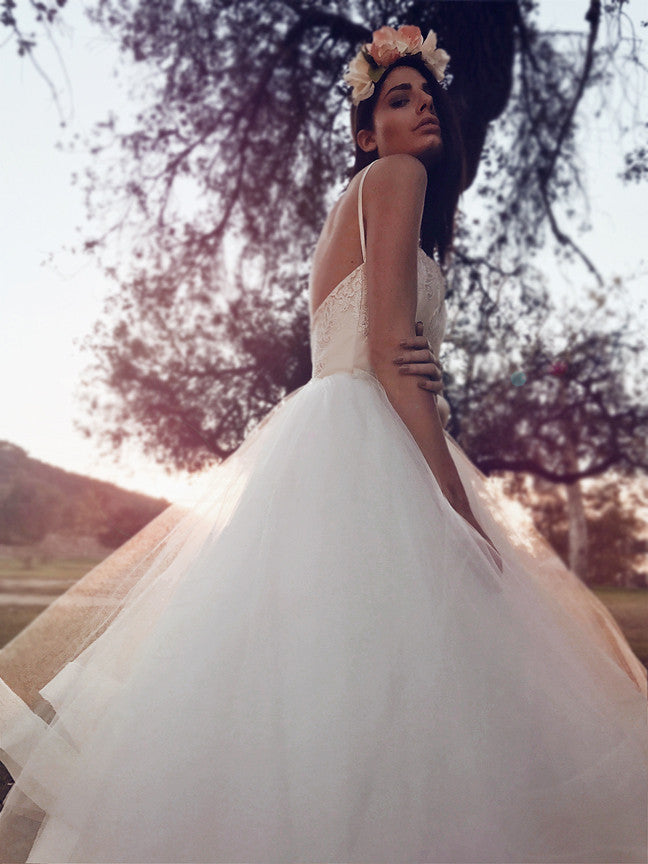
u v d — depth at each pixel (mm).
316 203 6348
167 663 1270
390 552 1314
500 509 1836
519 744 1227
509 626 1354
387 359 1511
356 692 1163
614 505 12352
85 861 1157
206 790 1128
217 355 6695
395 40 1943
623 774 1298
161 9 6285
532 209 6359
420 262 1761
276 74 6281
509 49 4844
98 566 1730
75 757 1322
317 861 1056
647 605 7754
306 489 1411
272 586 1292
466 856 1106
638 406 7918
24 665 1539
